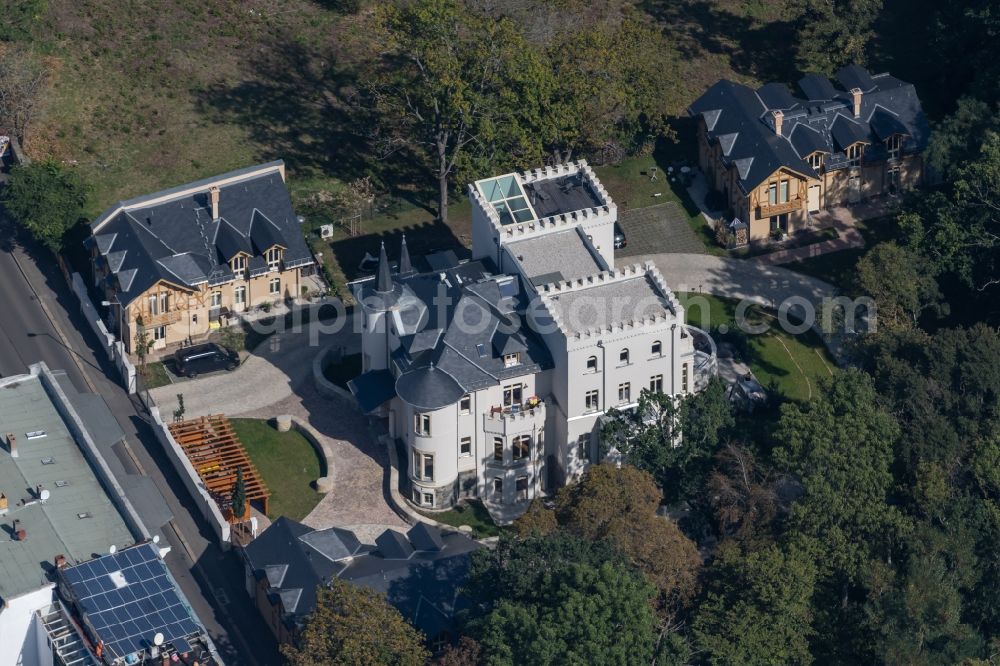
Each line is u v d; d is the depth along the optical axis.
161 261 191.25
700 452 176.12
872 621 163.25
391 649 150.75
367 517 176.62
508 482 179.88
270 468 180.88
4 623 155.12
